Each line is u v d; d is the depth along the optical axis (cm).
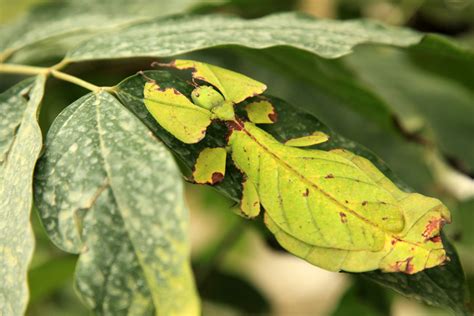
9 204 38
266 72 53
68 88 54
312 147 41
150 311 37
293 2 56
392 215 39
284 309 101
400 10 59
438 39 44
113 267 37
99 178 38
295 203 40
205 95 41
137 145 38
